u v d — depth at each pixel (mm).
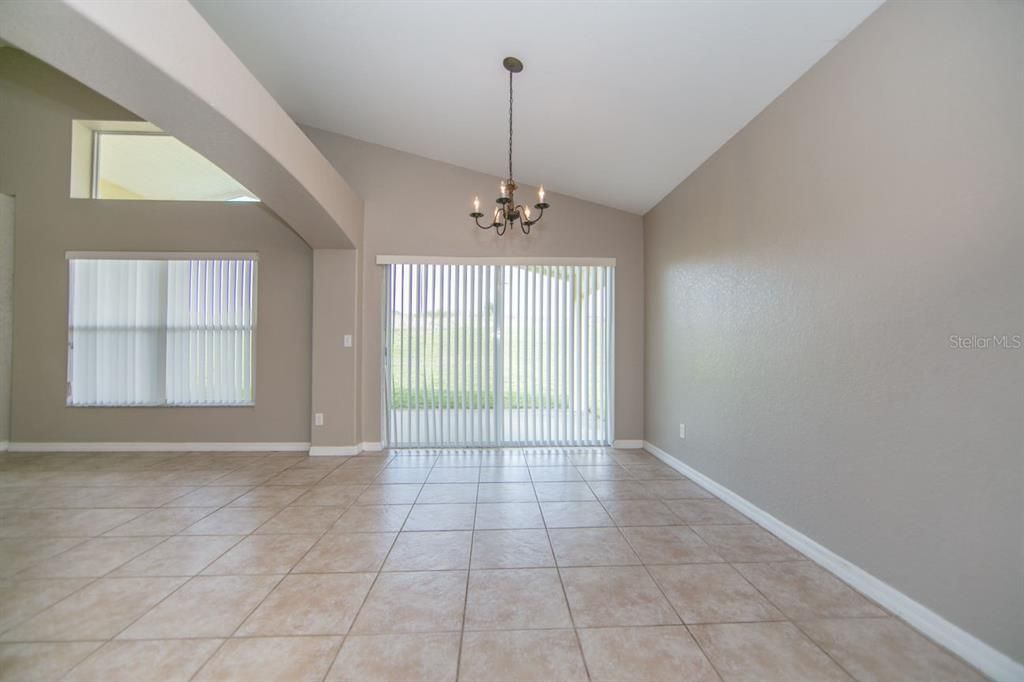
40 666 1562
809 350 2342
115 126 4734
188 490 3459
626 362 4867
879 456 1919
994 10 1475
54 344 4605
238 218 4723
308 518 2910
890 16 1863
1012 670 1428
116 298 4645
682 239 3918
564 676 1525
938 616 1662
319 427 4547
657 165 3770
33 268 4602
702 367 3539
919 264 1730
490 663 1590
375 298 4746
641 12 2277
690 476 3727
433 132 4211
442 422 4793
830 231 2189
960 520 1583
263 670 1552
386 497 3311
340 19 2920
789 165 2506
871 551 1962
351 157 4738
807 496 2363
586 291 4875
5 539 2588
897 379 1828
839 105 2141
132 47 1728
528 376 4836
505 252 4797
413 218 4770
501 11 2506
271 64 3557
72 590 2051
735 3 2080
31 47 1719
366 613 1882
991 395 1488
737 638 1715
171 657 1614
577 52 2693
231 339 4727
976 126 1528
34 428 4609
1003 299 1454
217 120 2320
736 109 2820
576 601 1966
